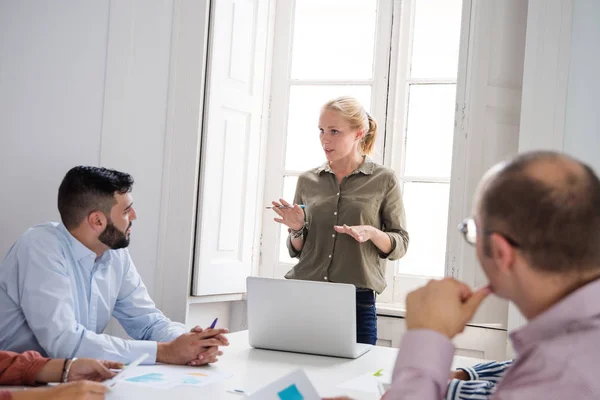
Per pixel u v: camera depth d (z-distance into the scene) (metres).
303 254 2.94
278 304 2.15
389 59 3.77
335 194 2.91
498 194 0.91
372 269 2.83
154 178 3.45
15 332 2.07
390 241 2.79
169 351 1.93
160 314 2.43
